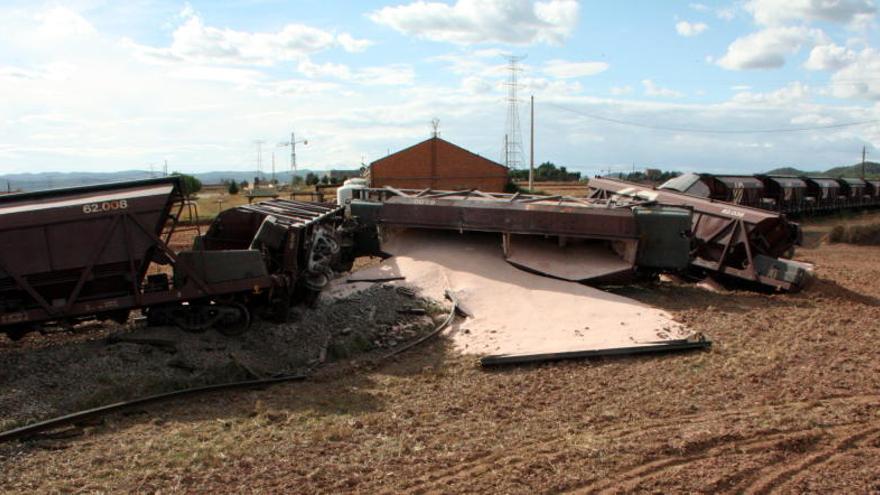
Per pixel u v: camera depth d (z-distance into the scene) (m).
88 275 11.12
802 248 32.53
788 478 6.85
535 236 18.28
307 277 13.88
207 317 11.98
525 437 8.06
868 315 14.99
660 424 8.41
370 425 8.56
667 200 20.78
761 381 10.20
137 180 12.14
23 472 7.20
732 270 18.39
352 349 11.96
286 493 6.66
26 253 10.83
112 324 13.34
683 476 6.83
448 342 12.75
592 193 25.09
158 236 11.96
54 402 9.14
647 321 13.62
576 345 11.99
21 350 11.16
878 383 10.09
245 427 8.51
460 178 54.66
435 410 9.13
